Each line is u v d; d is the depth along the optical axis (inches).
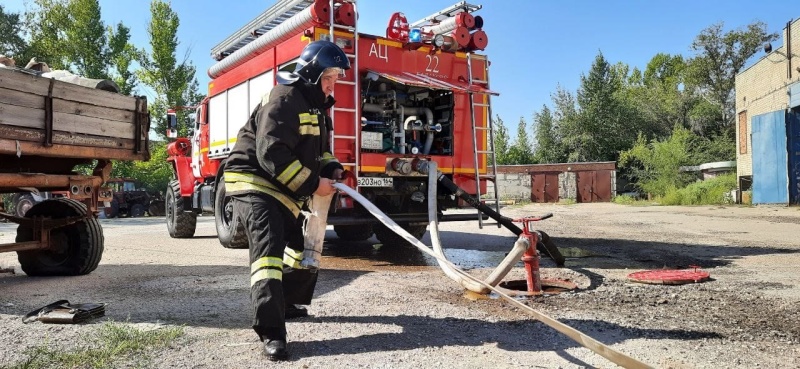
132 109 240.2
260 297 123.4
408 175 291.7
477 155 325.1
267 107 129.3
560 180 1540.4
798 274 226.7
